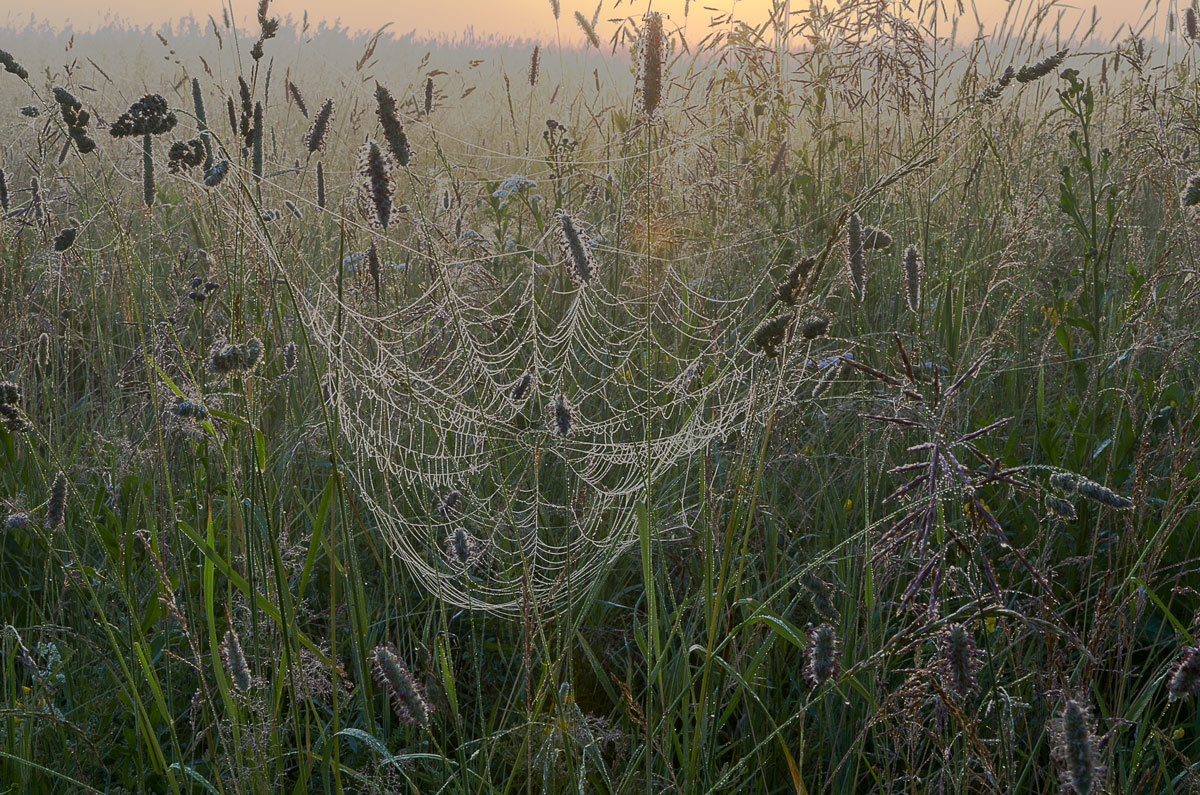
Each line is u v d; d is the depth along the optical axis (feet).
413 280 13.38
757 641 7.18
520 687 7.06
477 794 6.17
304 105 16.28
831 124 16.43
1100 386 10.04
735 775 6.19
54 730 6.68
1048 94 17.98
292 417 10.46
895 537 5.42
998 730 5.68
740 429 8.63
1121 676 6.20
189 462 8.45
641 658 7.91
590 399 11.64
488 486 9.47
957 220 13.23
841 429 10.21
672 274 13.09
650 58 8.11
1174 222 12.33
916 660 5.42
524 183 14.06
